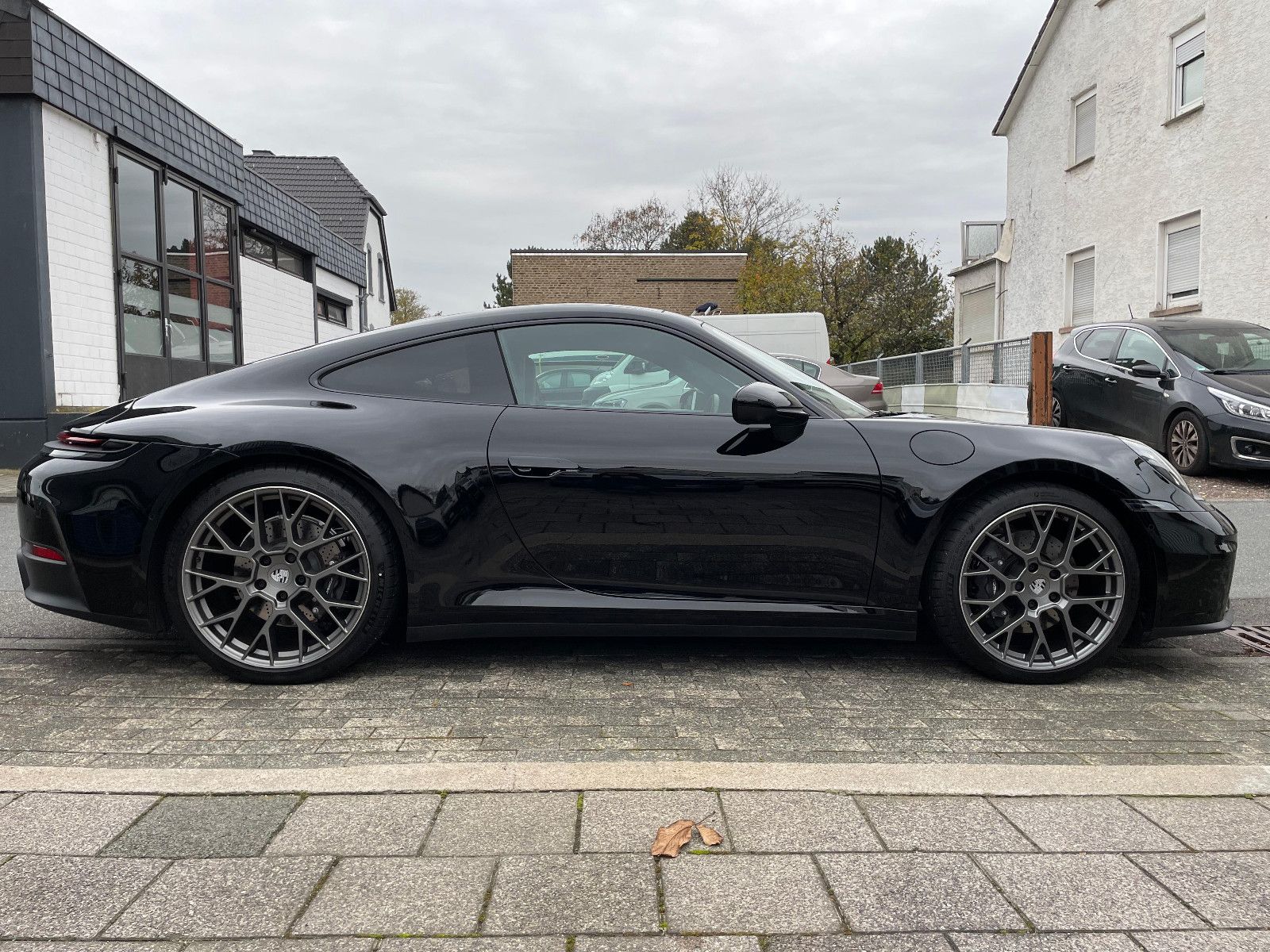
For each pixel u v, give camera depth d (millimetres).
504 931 1574
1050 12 18250
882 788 2119
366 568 3078
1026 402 9992
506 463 3107
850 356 40469
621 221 55531
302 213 18688
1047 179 19141
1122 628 3143
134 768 2340
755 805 2037
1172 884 1741
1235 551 3209
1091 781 2164
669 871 1769
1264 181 12859
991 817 1997
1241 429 8312
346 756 2445
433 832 1911
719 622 3160
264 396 3223
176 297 12320
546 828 1929
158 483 3020
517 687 3059
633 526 3121
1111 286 16812
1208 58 13891
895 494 3109
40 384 9266
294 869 1768
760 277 32469
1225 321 9906
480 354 3285
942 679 3195
